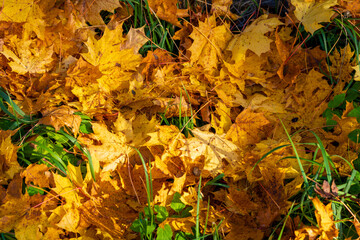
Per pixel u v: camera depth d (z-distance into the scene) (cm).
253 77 174
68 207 159
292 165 167
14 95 170
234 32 184
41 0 169
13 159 160
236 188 166
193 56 175
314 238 156
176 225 160
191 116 172
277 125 173
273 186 164
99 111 172
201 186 167
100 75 169
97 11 173
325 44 176
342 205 162
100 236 159
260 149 169
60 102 171
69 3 172
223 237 161
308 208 164
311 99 174
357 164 167
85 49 174
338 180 167
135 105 173
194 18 180
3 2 166
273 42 177
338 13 177
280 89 176
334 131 170
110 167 165
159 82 174
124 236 161
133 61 172
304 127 173
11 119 167
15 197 157
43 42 172
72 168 162
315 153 164
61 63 171
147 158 169
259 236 160
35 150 165
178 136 169
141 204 164
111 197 163
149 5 178
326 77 179
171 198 163
